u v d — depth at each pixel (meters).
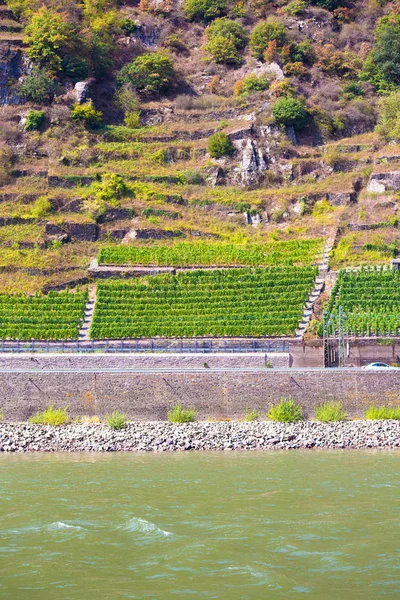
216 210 111.00
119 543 30.06
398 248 98.88
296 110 122.25
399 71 134.38
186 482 41.06
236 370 61.44
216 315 84.25
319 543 29.98
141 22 144.25
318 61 137.50
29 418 60.91
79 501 36.78
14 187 111.81
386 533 31.23
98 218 106.81
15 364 71.56
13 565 27.72
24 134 119.69
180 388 61.25
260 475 42.88
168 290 91.19
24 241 101.94
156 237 105.00
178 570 27.11
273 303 86.75
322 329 80.00
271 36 138.38
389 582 26.03
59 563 27.92
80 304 87.75
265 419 60.75
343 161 117.94
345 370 61.38
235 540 30.34
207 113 127.31
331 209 109.69
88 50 132.25
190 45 145.25
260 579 26.20
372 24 149.00
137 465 46.72
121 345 81.38
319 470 44.34
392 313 81.94
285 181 117.00
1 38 128.12
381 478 41.72
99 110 127.75
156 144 121.94
